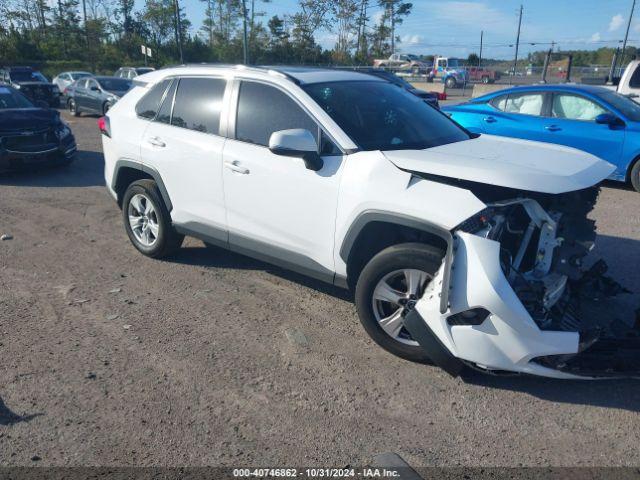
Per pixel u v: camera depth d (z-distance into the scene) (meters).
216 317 4.33
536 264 3.45
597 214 7.27
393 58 55.22
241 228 4.52
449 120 4.78
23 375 3.53
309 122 4.05
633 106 8.63
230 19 49.88
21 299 4.63
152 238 5.52
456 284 3.20
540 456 2.88
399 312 3.66
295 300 4.64
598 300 4.52
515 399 3.34
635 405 3.30
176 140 4.87
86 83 19.27
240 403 3.28
